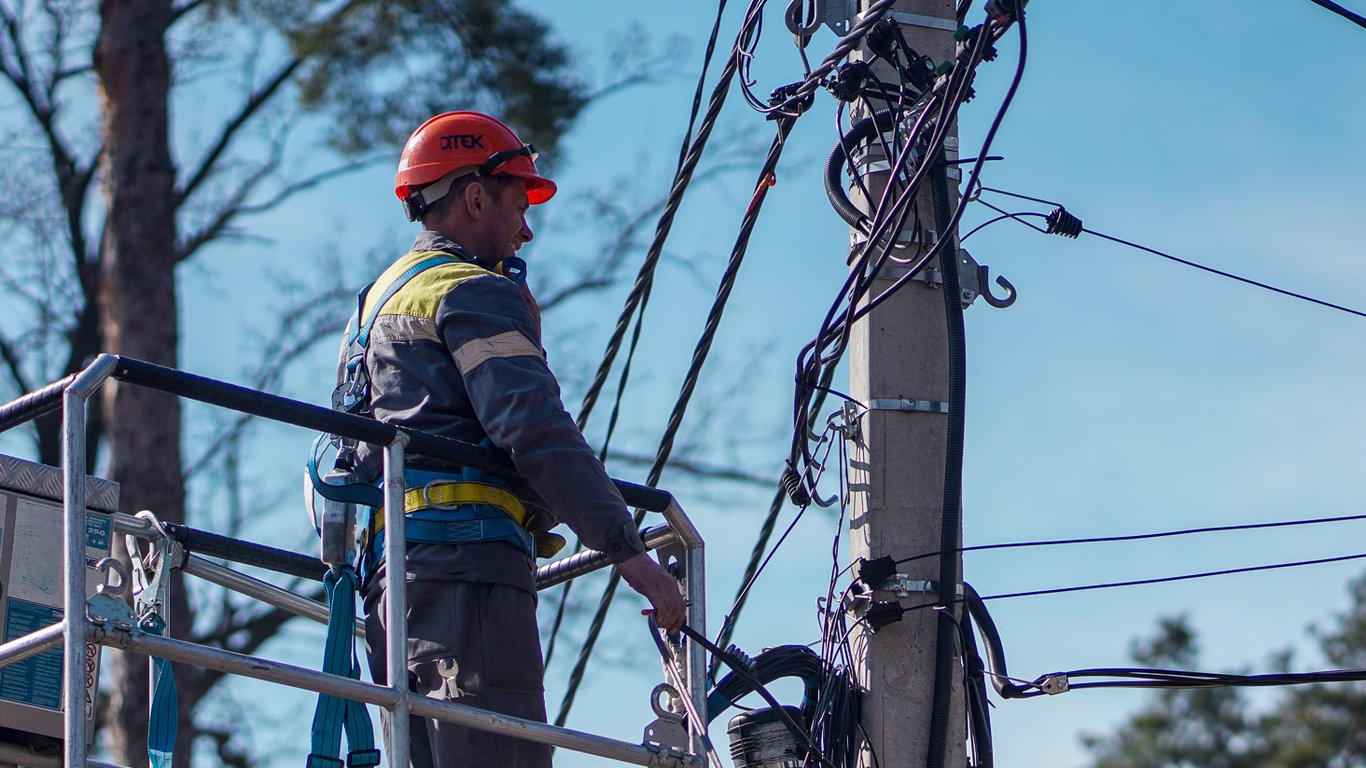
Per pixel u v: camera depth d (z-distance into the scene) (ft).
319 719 19.98
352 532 21.80
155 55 69.36
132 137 68.44
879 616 27.73
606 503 19.60
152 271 67.46
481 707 19.83
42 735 22.03
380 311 21.36
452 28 68.49
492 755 19.83
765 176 32.50
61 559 22.82
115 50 69.05
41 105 78.64
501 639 20.08
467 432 20.53
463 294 20.66
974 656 28.53
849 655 28.25
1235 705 146.00
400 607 18.98
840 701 27.86
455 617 19.98
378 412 20.95
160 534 23.99
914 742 27.61
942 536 28.17
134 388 65.72
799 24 31.09
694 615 22.03
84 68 78.28
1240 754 143.02
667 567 22.61
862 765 27.66
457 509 20.29
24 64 78.13
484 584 20.17
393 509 19.35
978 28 27.17
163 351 66.85
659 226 37.09
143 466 65.00
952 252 29.01
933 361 29.04
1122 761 146.10
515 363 20.04
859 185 29.94
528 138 69.21
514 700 20.07
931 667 27.91
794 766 28.04
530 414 19.63
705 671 21.86
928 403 28.81
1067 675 29.86
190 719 67.72
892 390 28.78
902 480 28.50
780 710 22.35
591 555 24.32
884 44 29.50
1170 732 146.41
